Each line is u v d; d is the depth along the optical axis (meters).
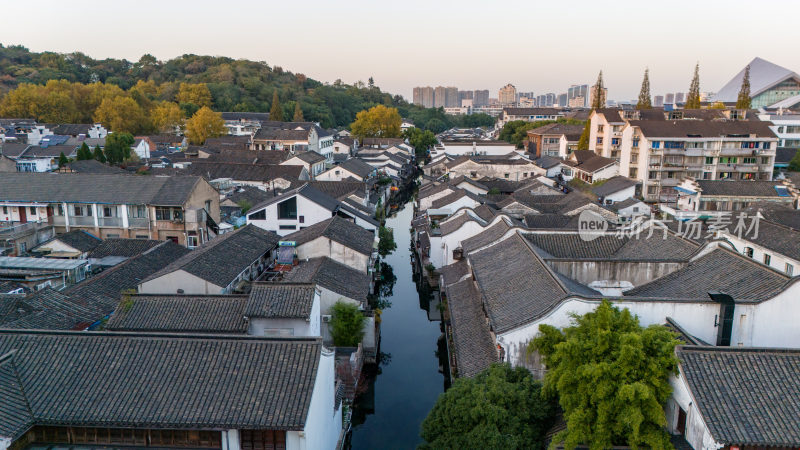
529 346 21.94
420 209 71.44
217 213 53.31
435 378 33.75
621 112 98.00
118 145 85.44
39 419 17.00
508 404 19.48
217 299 27.23
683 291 27.11
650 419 17.02
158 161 91.69
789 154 90.12
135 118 125.25
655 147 79.19
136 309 26.75
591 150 101.00
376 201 77.31
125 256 40.16
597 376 17.38
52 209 47.44
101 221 47.19
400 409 30.42
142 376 18.28
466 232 46.53
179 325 25.94
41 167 82.25
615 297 22.44
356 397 30.08
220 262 33.62
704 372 17.23
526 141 131.38
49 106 122.44
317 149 116.69
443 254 47.50
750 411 16.22
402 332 40.53
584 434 17.47
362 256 39.56
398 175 106.12
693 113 99.88
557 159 102.94
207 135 121.25
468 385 20.48
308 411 17.23
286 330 26.25
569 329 20.70
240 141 115.69
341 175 84.94
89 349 19.28
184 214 46.75
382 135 145.38
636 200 64.25
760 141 78.75
